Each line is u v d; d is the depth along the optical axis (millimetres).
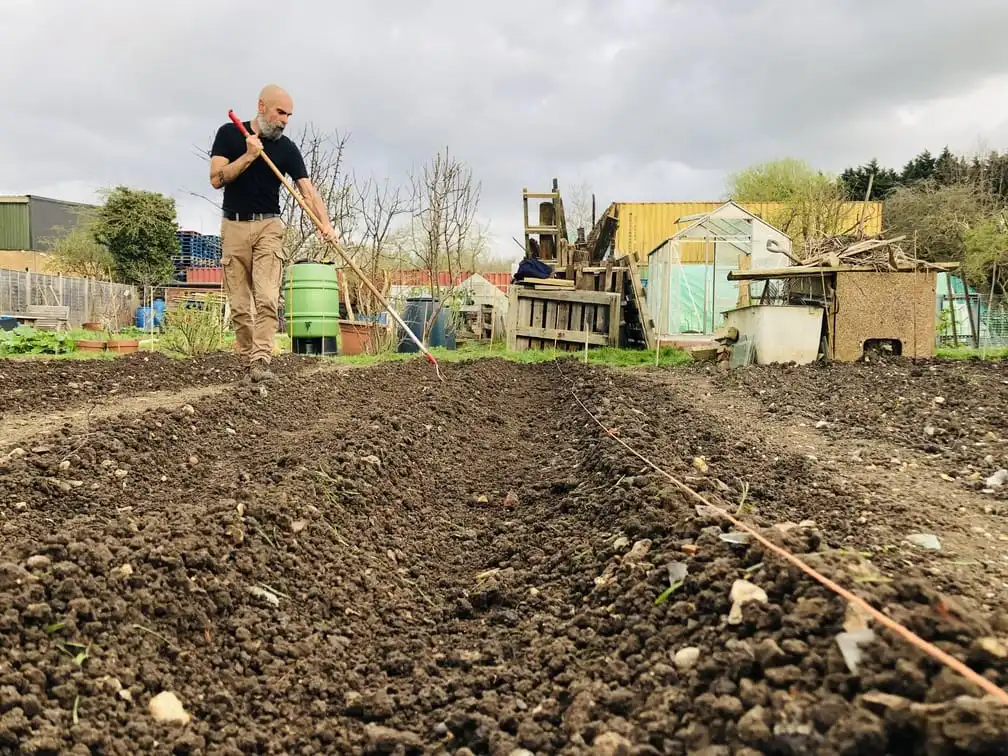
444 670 2359
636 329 16391
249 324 7473
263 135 6926
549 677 2164
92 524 3031
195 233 39281
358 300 16891
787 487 3775
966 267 19141
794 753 1460
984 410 5973
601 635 2271
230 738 1958
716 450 4582
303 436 5082
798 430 5680
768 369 9273
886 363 9289
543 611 2645
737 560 2258
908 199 28094
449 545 3598
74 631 2074
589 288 16203
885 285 9656
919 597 1864
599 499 3527
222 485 3777
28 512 3170
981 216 22109
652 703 1796
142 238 33000
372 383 8422
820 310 9820
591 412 5926
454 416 6172
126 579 2355
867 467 4441
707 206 27953
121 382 8227
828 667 1643
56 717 1806
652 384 8227
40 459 3758
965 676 1472
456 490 4477
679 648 1988
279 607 2617
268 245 7137
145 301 21953
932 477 4219
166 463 4234
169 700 2016
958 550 2822
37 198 44562
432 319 15211
